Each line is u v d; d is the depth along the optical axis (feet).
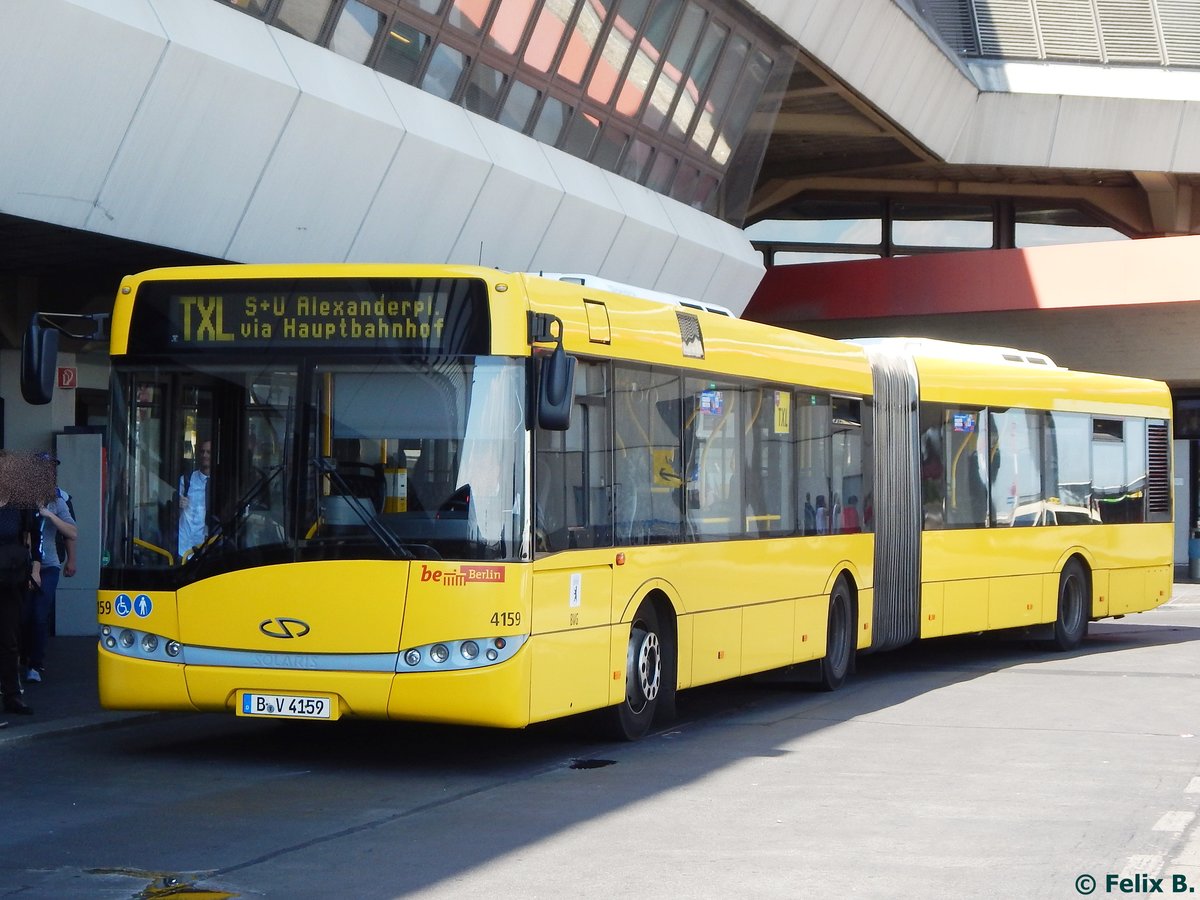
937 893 21.47
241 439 31.12
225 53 46.57
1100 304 106.83
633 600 34.73
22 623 43.37
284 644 30.48
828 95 104.73
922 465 53.01
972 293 111.34
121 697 31.45
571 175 69.82
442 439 30.32
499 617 29.94
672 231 79.10
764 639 41.93
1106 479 63.82
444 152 58.39
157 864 23.11
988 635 62.90
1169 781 30.73
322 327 30.99
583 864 23.20
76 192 44.42
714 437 39.34
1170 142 119.96
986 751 34.76
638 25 73.67
